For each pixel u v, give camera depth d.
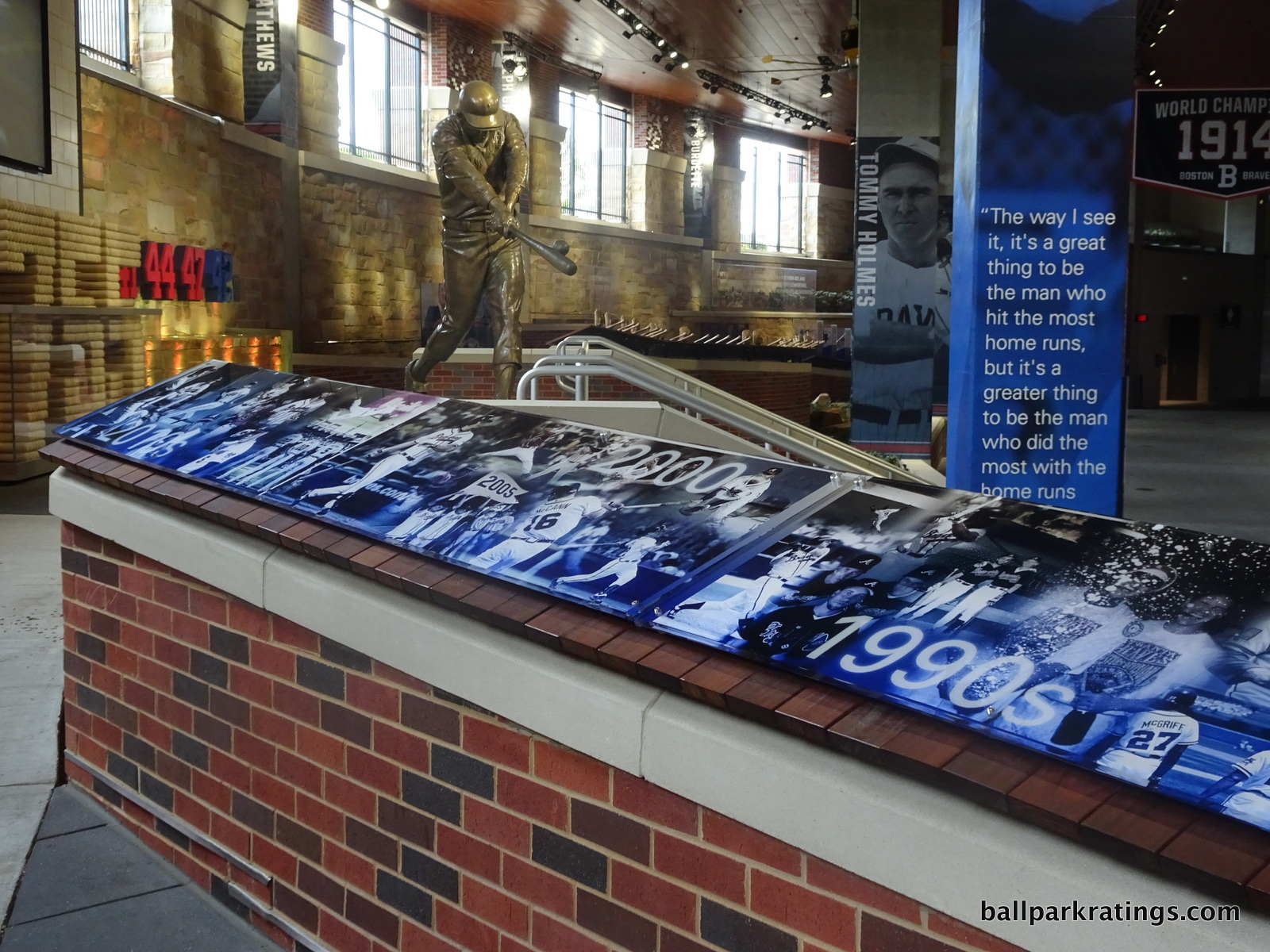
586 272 26.70
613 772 1.71
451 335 8.75
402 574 2.05
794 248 33.75
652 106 28.66
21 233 10.13
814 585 1.71
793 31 19.94
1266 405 28.75
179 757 2.68
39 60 11.05
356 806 2.20
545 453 2.46
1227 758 1.20
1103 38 5.75
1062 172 5.82
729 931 1.56
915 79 13.45
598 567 1.89
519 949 1.88
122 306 12.08
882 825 1.34
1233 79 20.67
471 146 8.46
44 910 2.52
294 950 2.37
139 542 2.70
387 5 19.61
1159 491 11.52
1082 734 1.28
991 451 5.98
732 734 1.50
